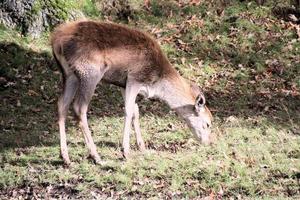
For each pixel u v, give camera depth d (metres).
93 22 12.39
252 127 14.61
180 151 13.14
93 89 12.11
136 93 12.68
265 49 19.23
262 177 11.48
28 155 12.75
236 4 21.38
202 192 11.04
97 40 12.12
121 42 12.37
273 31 20.09
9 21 19.22
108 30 12.34
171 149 13.34
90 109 16.00
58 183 11.38
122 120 15.22
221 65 18.59
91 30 12.16
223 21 20.55
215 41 19.64
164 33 20.08
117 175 11.48
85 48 11.99
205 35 19.98
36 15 19.33
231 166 11.88
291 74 18.02
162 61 12.90
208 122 13.23
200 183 11.31
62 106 12.25
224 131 14.23
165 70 12.97
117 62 12.38
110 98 16.72
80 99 12.07
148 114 15.62
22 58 18.03
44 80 17.33
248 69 18.38
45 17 19.48
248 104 16.44
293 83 17.58
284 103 16.41
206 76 18.05
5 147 13.33
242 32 20.00
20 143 13.61
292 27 20.20
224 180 11.34
